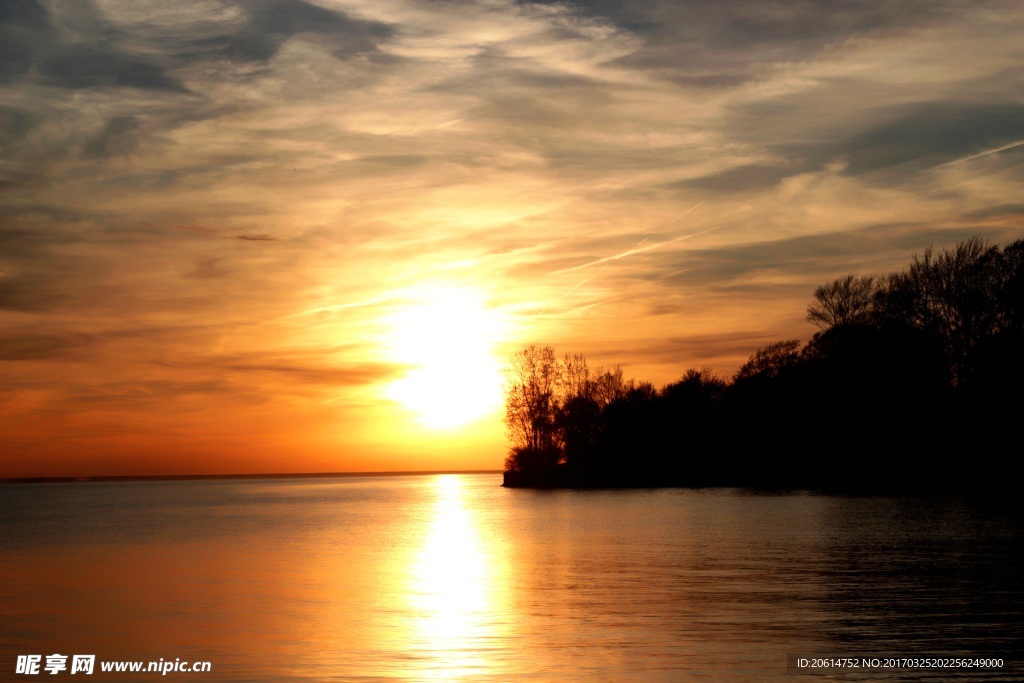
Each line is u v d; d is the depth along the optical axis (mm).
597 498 123875
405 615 30844
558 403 163750
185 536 69938
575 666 23828
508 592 35531
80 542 65125
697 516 78000
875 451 111500
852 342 106938
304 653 25562
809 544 50969
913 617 29156
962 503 83125
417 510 108875
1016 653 24672
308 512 111625
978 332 97000
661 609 31156
